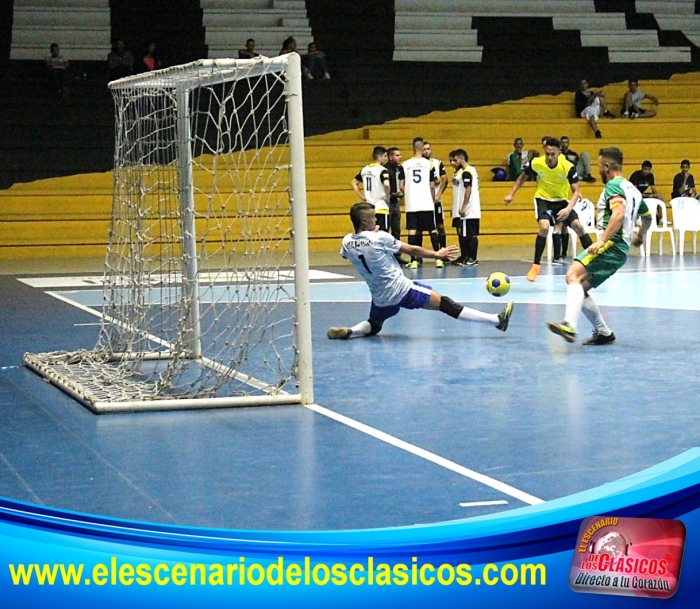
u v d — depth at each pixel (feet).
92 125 75.97
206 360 27.61
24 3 85.87
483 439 18.76
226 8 91.15
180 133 27.09
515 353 27.86
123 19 87.66
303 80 82.53
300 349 22.17
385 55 92.79
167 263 31.40
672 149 82.07
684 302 38.37
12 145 73.61
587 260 28.30
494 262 59.52
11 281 51.16
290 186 22.17
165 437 19.39
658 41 97.45
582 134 83.51
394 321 34.45
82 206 71.10
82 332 33.04
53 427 20.33
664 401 21.74
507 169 78.59
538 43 95.45
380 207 54.75
